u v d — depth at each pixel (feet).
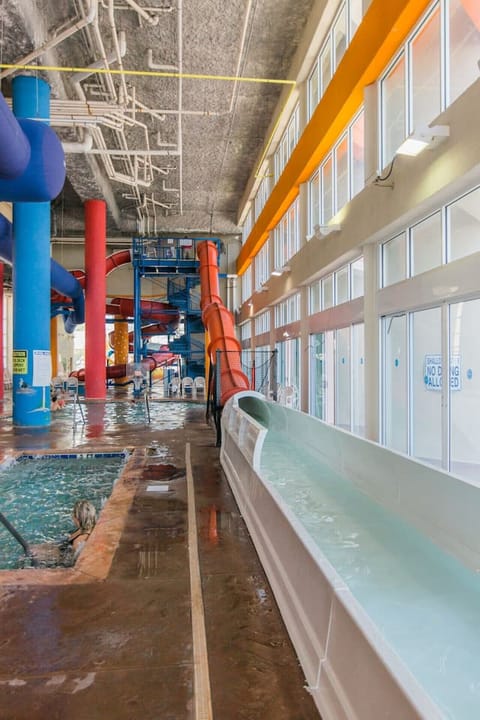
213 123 40.68
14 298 28.99
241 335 71.56
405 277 19.92
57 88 29.55
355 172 24.91
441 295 16.29
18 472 19.65
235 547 10.29
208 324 35.24
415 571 8.95
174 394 56.54
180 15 25.03
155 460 19.48
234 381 28.09
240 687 5.78
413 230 19.43
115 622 7.22
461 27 15.48
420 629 7.04
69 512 14.88
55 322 72.33
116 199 58.85
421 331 19.30
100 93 32.83
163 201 60.75
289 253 40.81
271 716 5.32
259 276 56.80
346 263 27.27
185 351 58.95
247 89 35.78
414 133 14.69
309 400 34.55
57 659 6.29
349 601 5.14
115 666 6.14
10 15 22.52
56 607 7.67
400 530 11.04
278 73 34.17
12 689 5.70
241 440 15.14
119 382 73.36
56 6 25.93
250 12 27.48
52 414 37.04
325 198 30.35
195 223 68.03
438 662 6.26
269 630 7.04
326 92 25.99
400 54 19.11
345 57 22.82
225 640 6.77
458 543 9.29
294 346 41.42
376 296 21.94
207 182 54.75
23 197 17.29
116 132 38.14
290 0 27.12
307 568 6.57
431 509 10.32
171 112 32.58
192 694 5.62
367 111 21.45
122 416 35.70
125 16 26.96
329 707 5.07
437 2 16.49
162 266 53.36
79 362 116.67
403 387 20.47
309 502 13.15
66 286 46.52
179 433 26.89
